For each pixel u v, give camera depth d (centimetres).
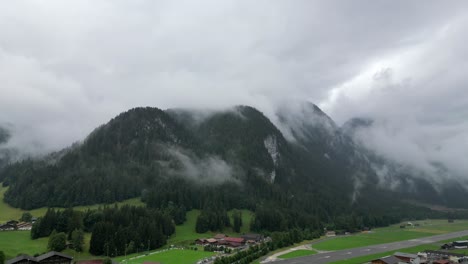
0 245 18938
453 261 19575
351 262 18588
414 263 18075
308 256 19988
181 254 19600
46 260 15712
